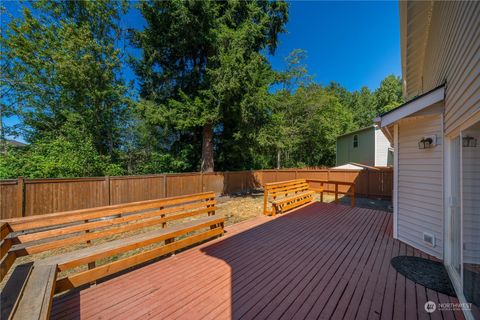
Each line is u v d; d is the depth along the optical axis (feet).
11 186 14.74
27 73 27.50
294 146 61.05
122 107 33.50
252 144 31.04
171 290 7.38
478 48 5.85
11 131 29.68
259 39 31.22
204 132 31.35
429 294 7.14
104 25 32.81
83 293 7.17
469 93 6.59
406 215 11.74
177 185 25.31
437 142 10.06
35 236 7.51
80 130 28.35
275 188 19.12
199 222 11.50
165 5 26.11
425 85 16.31
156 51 28.09
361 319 5.98
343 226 14.79
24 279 6.03
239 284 7.74
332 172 31.37
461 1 7.23
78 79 27.40
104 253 7.73
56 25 28.32
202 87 29.25
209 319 6.01
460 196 7.82
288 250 10.78
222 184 31.53
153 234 9.55
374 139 42.57
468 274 7.21
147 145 34.37
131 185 21.16
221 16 28.71
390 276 8.29
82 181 17.95
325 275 8.38
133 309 6.41
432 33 12.18
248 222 15.78
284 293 7.21
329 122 63.21
